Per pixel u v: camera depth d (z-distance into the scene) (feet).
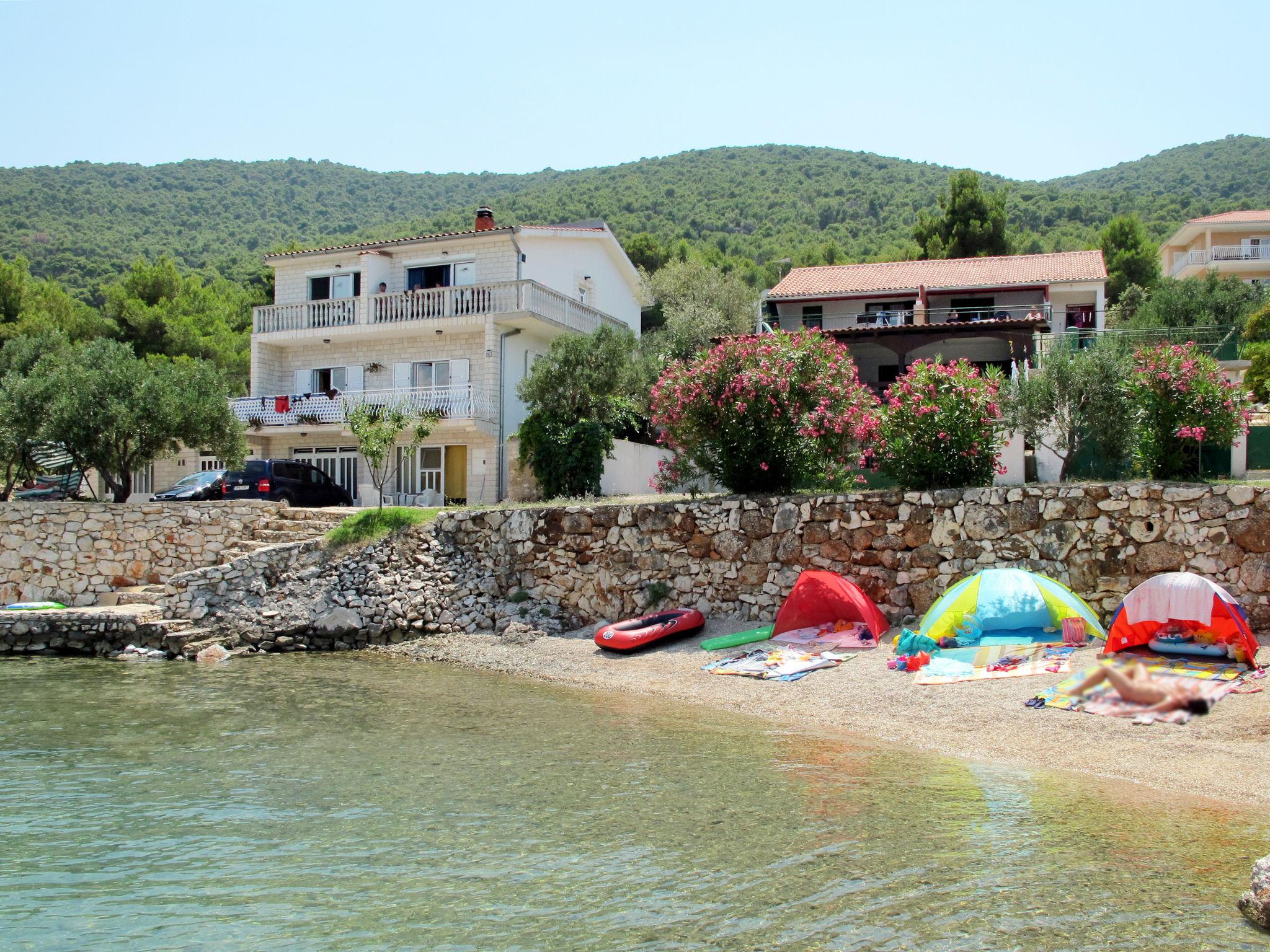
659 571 68.03
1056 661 47.91
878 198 445.78
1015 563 57.31
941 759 38.32
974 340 123.24
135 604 75.15
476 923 23.43
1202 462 60.90
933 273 134.31
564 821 30.94
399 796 33.99
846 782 35.14
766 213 441.27
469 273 112.47
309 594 73.15
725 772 36.68
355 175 620.90
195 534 80.74
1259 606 50.72
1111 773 35.60
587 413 93.56
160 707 50.31
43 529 82.89
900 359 110.63
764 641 59.52
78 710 49.52
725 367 70.44
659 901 24.58
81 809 32.65
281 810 32.45
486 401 104.99
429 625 71.15
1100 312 123.75
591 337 93.91
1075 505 56.34
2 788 35.19
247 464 92.43
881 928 22.74
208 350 172.45
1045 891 24.72
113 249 374.02
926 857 27.22
